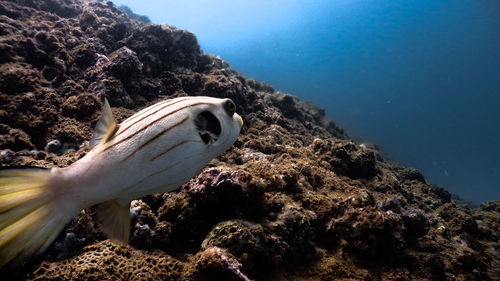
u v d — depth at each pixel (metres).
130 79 1.65
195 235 0.90
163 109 0.39
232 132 0.42
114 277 0.67
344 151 1.76
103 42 1.95
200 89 1.95
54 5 2.29
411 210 1.29
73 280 0.64
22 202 0.36
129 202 0.41
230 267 0.71
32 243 0.35
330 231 1.05
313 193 1.20
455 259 1.19
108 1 2.79
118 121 1.35
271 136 1.85
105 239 0.77
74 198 0.37
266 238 0.87
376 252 1.01
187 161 0.39
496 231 1.83
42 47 1.55
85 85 1.55
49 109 1.23
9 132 1.06
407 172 2.57
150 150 0.37
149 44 1.97
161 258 0.79
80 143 1.18
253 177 0.94
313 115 3.60
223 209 0.92
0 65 1.29
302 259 0.97
